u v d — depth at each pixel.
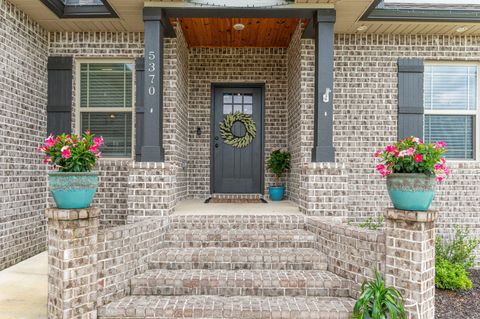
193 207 5.12
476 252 5.48
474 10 5.00
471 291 4.33
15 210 4.68
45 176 5.39
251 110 6.76
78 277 2.92
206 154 6.59
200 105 6.58
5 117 4.50
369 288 2.92
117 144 5.77
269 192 6.30
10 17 4.59
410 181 2.91
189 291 3.38
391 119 5.67
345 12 4.74
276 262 3.73
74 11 4.97
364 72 5.66
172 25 5.12
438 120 5.82
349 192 5.63
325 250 3.81
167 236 4.09
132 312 3.04
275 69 6.57
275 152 6.30
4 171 4.47
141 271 3.59
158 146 4.41
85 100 5.75
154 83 4.44
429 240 2.94
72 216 2.86
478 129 5.77
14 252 4.64
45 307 3.26
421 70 5.65
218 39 6.20
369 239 3.22
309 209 4.33
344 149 5.66
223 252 3.83
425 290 2.90
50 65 5.54
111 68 5.77
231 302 3.18
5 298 3.46
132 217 4.27
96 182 3.08
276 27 5.64
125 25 5.33
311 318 3.03
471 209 5.59
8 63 4.56
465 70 5.82
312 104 5.38
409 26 5.29
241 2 4.48
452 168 5.61
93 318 3.02
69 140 3.00
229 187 6.70
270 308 3.06
